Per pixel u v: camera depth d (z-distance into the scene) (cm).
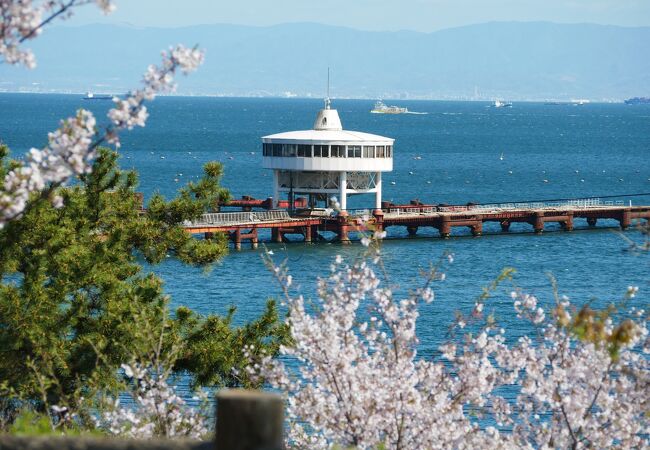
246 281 18462
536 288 18500
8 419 5931
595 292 18212
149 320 6769
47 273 7056
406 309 5362
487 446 5331
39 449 2455
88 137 3472
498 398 5547
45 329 6594
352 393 4984
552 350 5350
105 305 7094
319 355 5028
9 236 6775
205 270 8625
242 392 2258
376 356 5372
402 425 4947
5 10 3256
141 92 3453
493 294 17275
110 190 8206
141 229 8044
